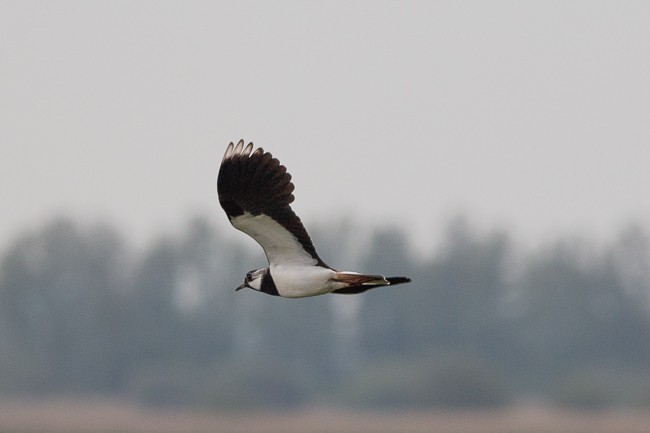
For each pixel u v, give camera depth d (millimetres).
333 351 86250
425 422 55250
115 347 86625
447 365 64688
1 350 85812
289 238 14125
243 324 89000
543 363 84812
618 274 89375
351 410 66750
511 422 54406
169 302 88875
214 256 90438
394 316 85938
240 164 13961
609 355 86250
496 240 87812
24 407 68938
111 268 91000
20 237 90688
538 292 87000
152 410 68875
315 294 14312
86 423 53312
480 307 86000
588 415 59969
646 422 53812
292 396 71125
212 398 63094
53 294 89500
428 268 86750
